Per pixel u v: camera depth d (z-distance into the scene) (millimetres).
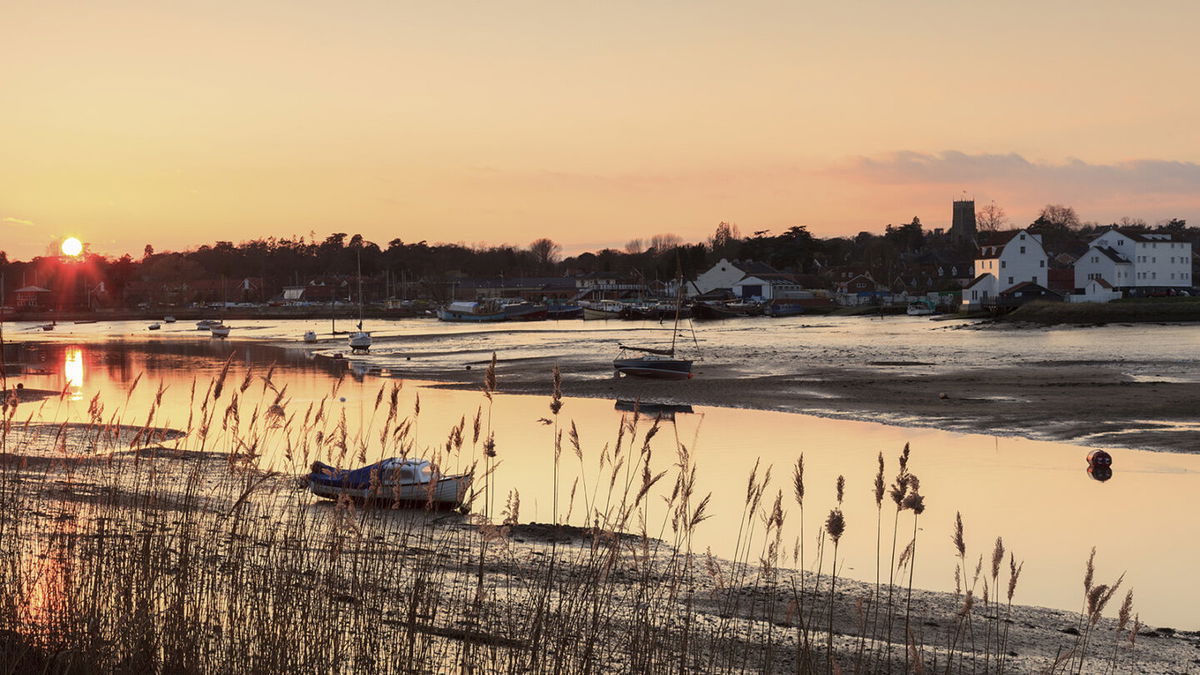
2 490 8562
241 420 25219
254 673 6477
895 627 12984
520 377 56750
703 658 8391
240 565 7809
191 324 153625
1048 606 14734
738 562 15945
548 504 19438
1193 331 87875
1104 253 127625
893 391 45062
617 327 123375
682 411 40000
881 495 6453
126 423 31125
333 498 9883
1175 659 12406
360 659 6777
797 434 32344
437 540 10766
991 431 33000
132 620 6742
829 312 150625
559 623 7375
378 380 55469
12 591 7125
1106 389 43531
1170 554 17547
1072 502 21844
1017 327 100750
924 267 191250
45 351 86562
